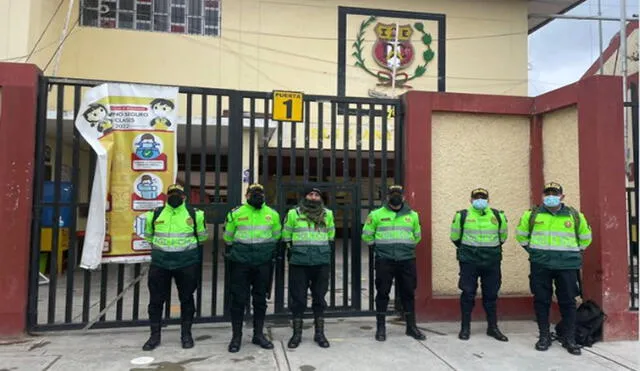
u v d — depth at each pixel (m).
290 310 6.11
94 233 5.65
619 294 5.82
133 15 14.30
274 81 15.07
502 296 6.80
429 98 6.65
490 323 5.96
